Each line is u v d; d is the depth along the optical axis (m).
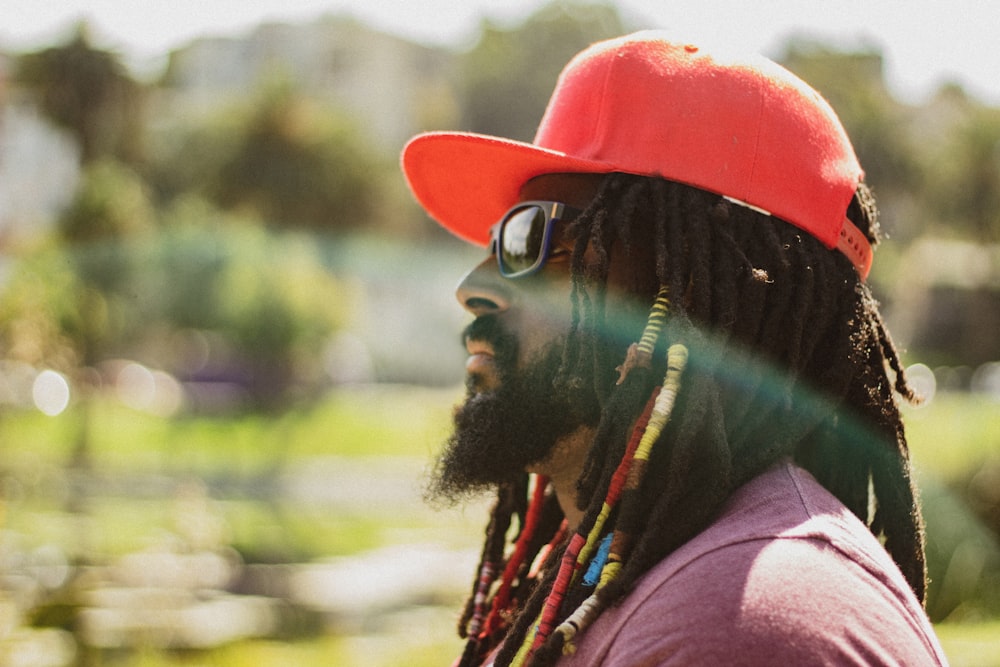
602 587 1.23
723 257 1.38
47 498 14.52
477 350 1.61
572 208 1.55
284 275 28.11
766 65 1.50
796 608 1.09
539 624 1.31
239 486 18.38
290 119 38.72
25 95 38.88
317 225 39.25
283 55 55.34
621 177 1.46
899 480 1.52
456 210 2.04
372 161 40.06
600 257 1.41
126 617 6.95
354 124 40.62
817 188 1.45
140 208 29.19
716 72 1.46
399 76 55.78
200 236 28.61
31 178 43.53
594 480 1.37
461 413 1.59
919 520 1.53
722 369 1.35
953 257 45.47
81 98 36.88
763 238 1.41
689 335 1.31
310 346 28.19
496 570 1.79
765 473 1.33
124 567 8.48
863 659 1.07
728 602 1.10
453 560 11.93
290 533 13.54
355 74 55.03
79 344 21.48
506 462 1.55
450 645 6.65
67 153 43.47
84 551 10.08
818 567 1.13
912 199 45.75
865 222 1.55
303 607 9.25
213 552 10.00
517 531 1.82
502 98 54.94
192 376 27.08
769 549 1.15
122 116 38.31
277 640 7.85
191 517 9.55
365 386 33.50
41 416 20.39
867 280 1.58
